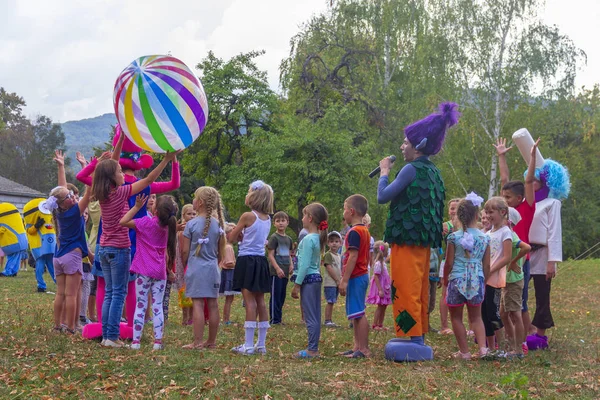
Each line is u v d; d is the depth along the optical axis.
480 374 5.85
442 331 9.69
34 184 78.81
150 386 5.00
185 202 37.91
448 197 34.50
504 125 32.84
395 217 6.95
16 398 4.64
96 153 45.00
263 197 7.11
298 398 4.78
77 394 4.78
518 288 7.20
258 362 6.13
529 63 32.69
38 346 6.56
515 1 33.12
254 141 31.61
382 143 32.97
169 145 6.46
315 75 33.22
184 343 7.54
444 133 7.23
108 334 6.86
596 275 22.50
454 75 33.47
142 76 6.21
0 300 11.91
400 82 35.56
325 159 29.06
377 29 35.28
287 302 14.79
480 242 6.91
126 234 6.94
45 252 13.86
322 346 7.86
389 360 6.79
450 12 34.12
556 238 7.81
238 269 6.97
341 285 6.96
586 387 5.39
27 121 80.62
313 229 7.12
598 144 46.84
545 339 7.95
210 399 4.66
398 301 6.91
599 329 10.12
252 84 33.44
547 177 8.02
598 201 50.28
